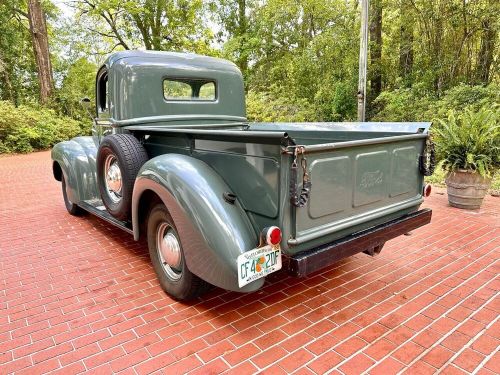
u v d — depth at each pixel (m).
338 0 13.12
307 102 13.09
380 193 2.64
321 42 12.27
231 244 2.13
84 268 3.30
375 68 11.80
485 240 3.84
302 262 2.08
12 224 4.60
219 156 2.41
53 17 20.56
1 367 2.05
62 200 5.91
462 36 10.27
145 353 2.14
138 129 3.14
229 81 4.16
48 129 13.65
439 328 2.35
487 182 4.74
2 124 12.28
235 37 18.64
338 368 2.00
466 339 2.24
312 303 2.67
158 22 20.97
